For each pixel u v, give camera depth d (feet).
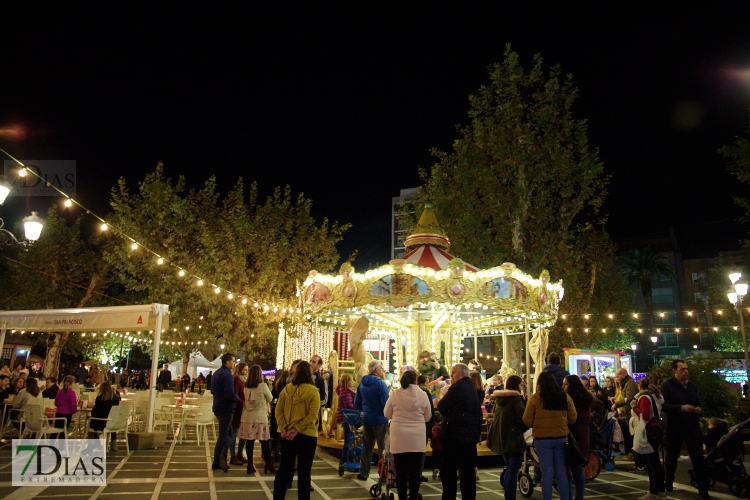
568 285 68.33
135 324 40.83
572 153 61.87
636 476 32.09
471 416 20.81
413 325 49.39
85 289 94.43
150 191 69.92
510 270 37.78
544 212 60.49
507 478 22.07
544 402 20.49
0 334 44.96
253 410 28.55
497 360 122.83
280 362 59.47
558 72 61.11
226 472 28.53
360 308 39.73
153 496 22.67
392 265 36.11
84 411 40.24
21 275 87.71
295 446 19.63
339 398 31.65
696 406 26.45
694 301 176.65
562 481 19.93
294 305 70.23
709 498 25.95
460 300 36.09
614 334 105.50
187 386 90.12
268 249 74.59
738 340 106.42
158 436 37.06
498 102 62.85
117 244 75.46
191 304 68.23
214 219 76.13
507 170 60.64
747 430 26.73
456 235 64.64
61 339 87.40
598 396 39.91
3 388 44.91
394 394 21.18
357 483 27.32
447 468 20.59
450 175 69.15
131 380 112.27
